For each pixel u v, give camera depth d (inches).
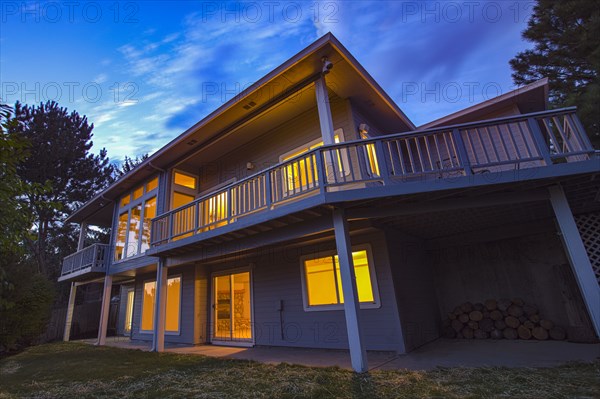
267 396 146.6
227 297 360.8
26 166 689.6
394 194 178.4
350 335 178.4
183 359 260.1
